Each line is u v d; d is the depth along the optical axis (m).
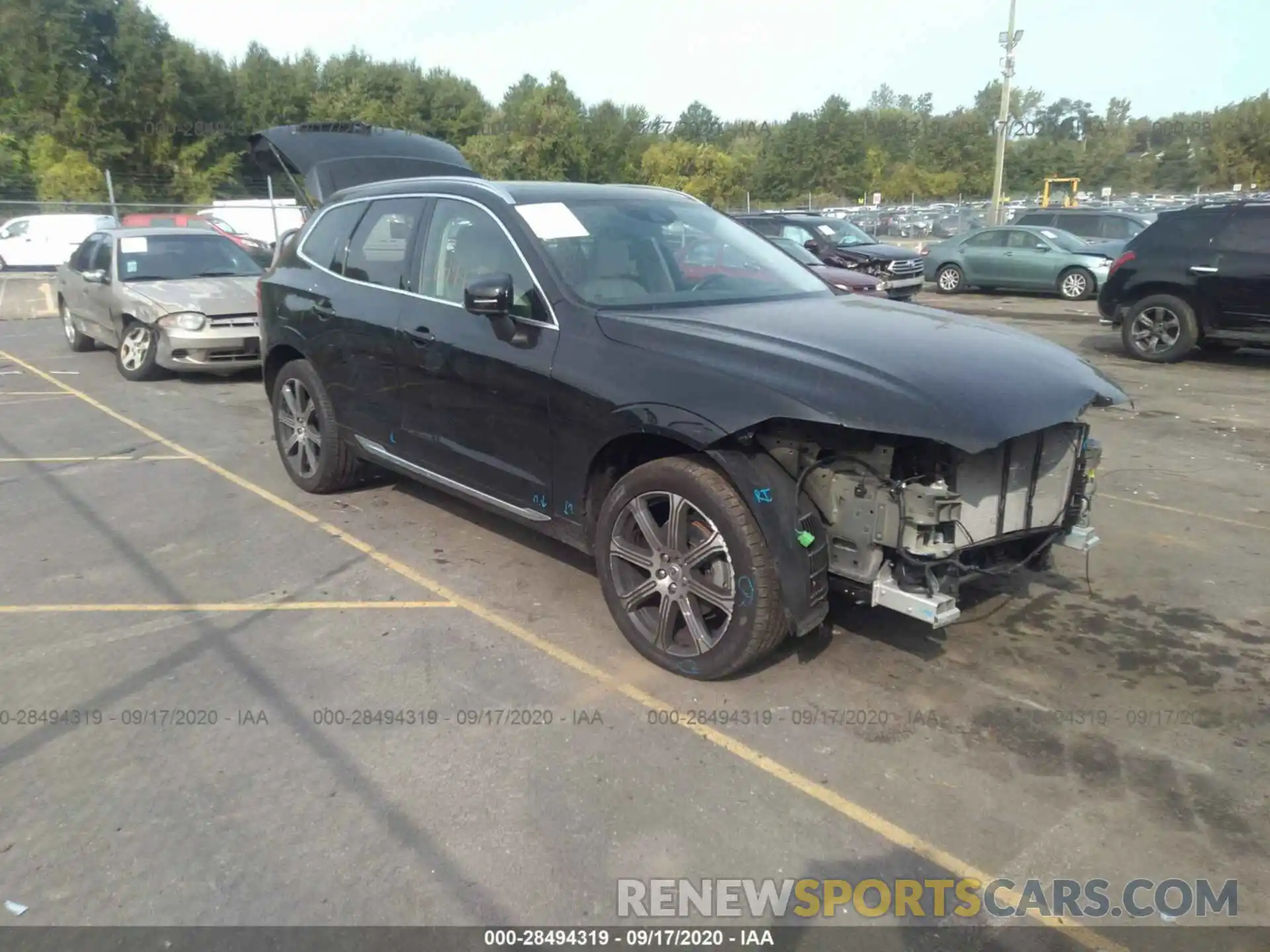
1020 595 4.69
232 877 2.79
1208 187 56.06
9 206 31.52
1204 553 5.25
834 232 18.73
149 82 44.25
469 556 5.15
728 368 3.60
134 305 9.96
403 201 5.28
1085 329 14.70
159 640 4.21
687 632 3.93
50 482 6.49
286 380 6.16
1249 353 12.13
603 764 3.32
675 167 49.78
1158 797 3.15
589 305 4.16
